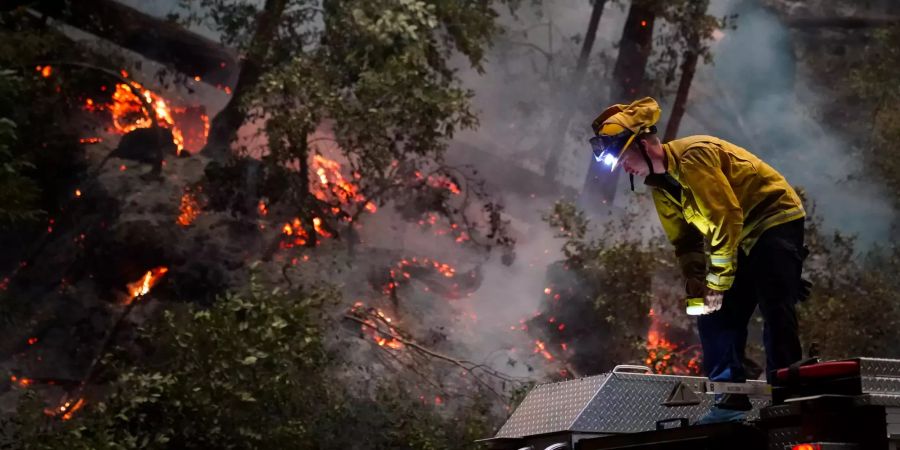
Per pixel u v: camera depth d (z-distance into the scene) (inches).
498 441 173.0
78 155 459.2
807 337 419.8
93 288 414.3
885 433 119.5
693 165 153.1
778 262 153.6
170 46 543.8
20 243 438.6
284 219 456.1
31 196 360.2
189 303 407.2
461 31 479.2
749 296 162.4
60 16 520.4
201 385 322.7
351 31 453.4
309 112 426.0
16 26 484.1
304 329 345.1
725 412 157.9
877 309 430.6
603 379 161.8
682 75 562.9
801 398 125.3
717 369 165.0
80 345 396.8
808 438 125.1
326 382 362.0
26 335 395.9
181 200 443.2
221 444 323.9
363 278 441.4
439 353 422.0
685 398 158.1
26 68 462.3
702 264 167.6
